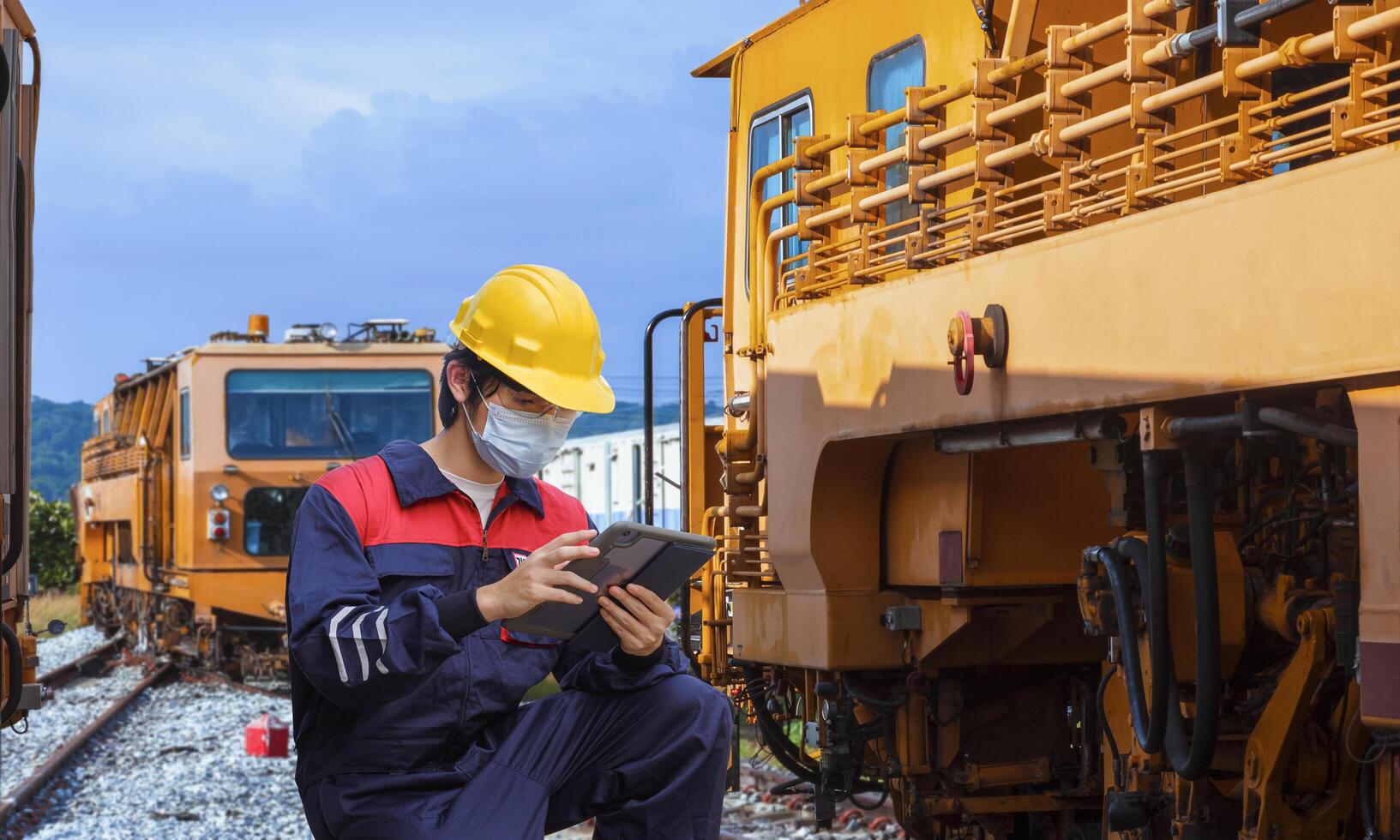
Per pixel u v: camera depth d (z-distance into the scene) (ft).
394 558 10.19
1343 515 12.84
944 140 16.15
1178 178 14.62
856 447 18.81
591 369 10.50
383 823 10.06
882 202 17.56
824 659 19.02
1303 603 13.14
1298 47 10.96
